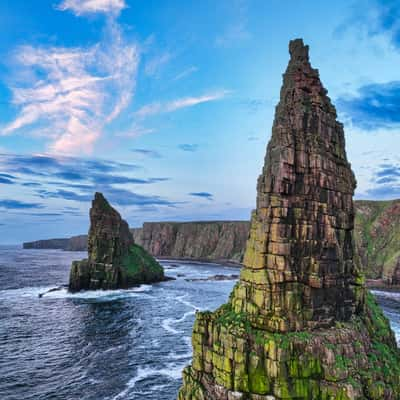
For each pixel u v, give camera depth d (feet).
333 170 119.14
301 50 123.24
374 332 124.36
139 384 161.38
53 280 518.78
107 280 434.30
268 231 109.70
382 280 546.26
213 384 102.94
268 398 94.17
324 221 114.42
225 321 108.37
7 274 587.68
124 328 257.34
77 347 213.46
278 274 106.22
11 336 235.61
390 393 100.12
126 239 524.11
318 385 94.43
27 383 162.81
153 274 510.99
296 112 117.39
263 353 97.91
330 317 110.83
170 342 223.10
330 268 112.68
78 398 148.77
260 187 116.37
